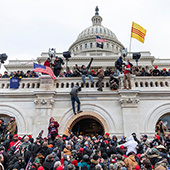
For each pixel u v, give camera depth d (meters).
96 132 12.90
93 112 10.09
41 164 5.43
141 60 47.25
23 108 10.26
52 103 10.16
